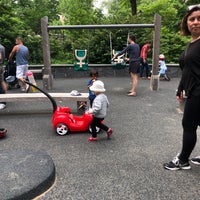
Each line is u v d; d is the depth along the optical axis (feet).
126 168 12.10
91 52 42.09
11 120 19.15
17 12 70.59
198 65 10.42
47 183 10.37
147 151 13.85
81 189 10.48
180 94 12.21
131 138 15.61
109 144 14.78
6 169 10.86
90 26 28.63
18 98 20.12
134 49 25.39
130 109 21.53
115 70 38.06
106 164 12.48
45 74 29.96
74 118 16.66
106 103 15.07
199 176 11.36
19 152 12.48
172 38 44.86
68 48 50.98
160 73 34.91
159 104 23.02
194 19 10.59
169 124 17.99
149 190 10.39
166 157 13.16
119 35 41.68
